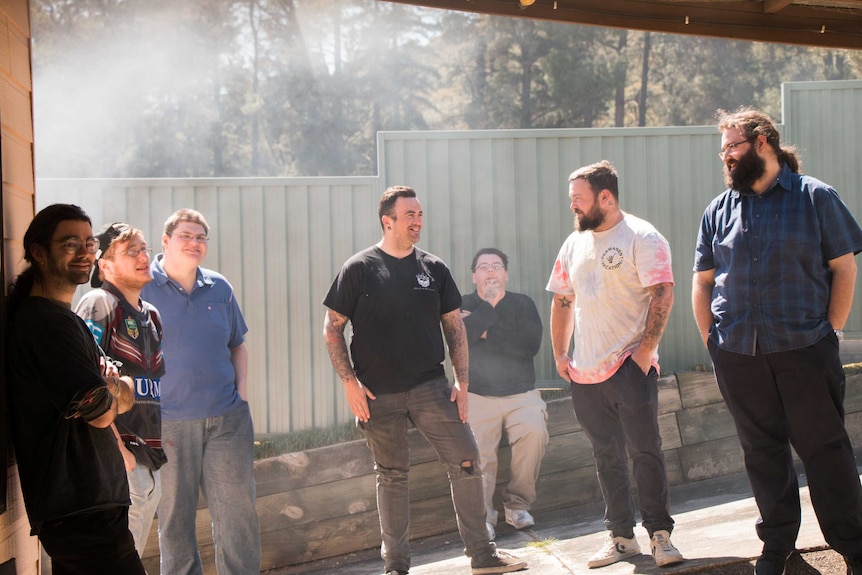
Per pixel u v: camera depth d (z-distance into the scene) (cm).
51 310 276
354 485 573
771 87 2136
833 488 329
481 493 403
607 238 397
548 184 652
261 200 631
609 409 399
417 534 569
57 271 284
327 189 636
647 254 385
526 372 554
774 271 334
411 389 400
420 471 571
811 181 337
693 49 2169
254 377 625
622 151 656
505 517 556
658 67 2191
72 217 286
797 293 332
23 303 280
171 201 627
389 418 402
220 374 420
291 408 625
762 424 343
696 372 628
